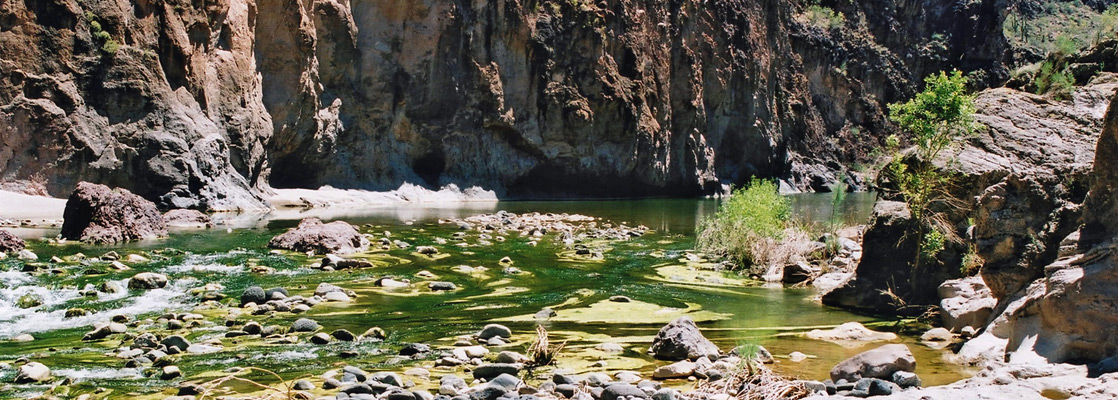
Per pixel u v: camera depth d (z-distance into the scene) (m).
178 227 19.16
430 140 33.72
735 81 45.53
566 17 36.75
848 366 7.34
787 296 12.09
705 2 43.91
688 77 42.22
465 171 34.62
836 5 57.03
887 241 11.12
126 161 22.88
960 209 10.76
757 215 15.42
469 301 11.41
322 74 30.41
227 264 13.68
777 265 14.16
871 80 55.69
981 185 10.64
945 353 8.52
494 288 12.49
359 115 31.62
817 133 51.84
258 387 7.01
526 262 15.33
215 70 25.83
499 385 6.78
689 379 7.46
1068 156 10.60
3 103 21.36
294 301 10.84
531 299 11.62
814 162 50.94
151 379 7.23
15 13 21.58
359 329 9.48
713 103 44.31
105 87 22.83
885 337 9.24
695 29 43.16
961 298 9.79
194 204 23.53
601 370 7.84
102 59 22.89
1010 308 8.29
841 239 15.49
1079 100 11.64
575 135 36.91
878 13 58.94
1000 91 11.91
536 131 36.16
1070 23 69.00
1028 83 13.68
